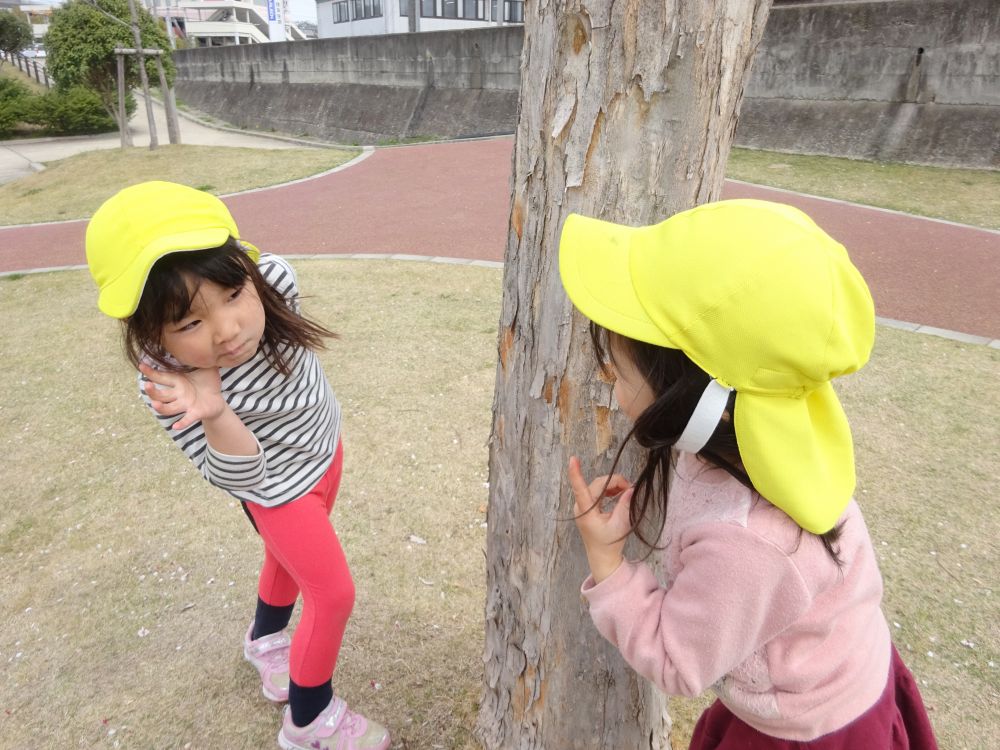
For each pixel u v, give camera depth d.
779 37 12.55
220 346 1.41
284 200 10.34
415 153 13.86
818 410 1.04
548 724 1.78
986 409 4.06
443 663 2.43
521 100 1.35
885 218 8.45
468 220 8.74
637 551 1.48
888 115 11.52
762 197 9.41
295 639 1.87
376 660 2.44
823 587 1.08
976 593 2.72
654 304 0.98
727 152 1.33
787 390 0.94
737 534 1.04
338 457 1.96
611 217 1.29
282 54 24.78
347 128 21.48
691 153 1.25
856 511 1.26
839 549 1.13
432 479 3.46
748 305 0.91
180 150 14.05
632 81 1.20
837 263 0.94
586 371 1.39
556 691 1.73
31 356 5.07
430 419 3.99
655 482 1.37
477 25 33.53
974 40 10.50
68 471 3.65
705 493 1.12
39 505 3.38
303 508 1.75
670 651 1.12
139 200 1.35
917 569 2.84
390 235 8.18
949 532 3.05
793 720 1.18
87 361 4.95
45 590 2.84
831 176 10.49
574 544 1.54
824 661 1.15
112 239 1.34
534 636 1.71
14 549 3.09
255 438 1.55
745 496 1.07
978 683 2.34
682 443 1.02
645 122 1.22
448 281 6.28
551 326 1.40
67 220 10.20
